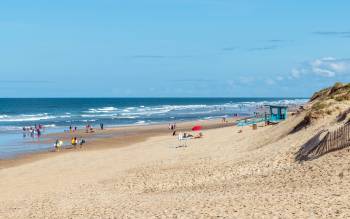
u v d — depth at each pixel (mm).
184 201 19328
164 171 28688
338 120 27859
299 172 21953
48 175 32531
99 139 60656
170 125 79188
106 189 25359
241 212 15844
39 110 164750
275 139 32844
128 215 17641
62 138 63938
